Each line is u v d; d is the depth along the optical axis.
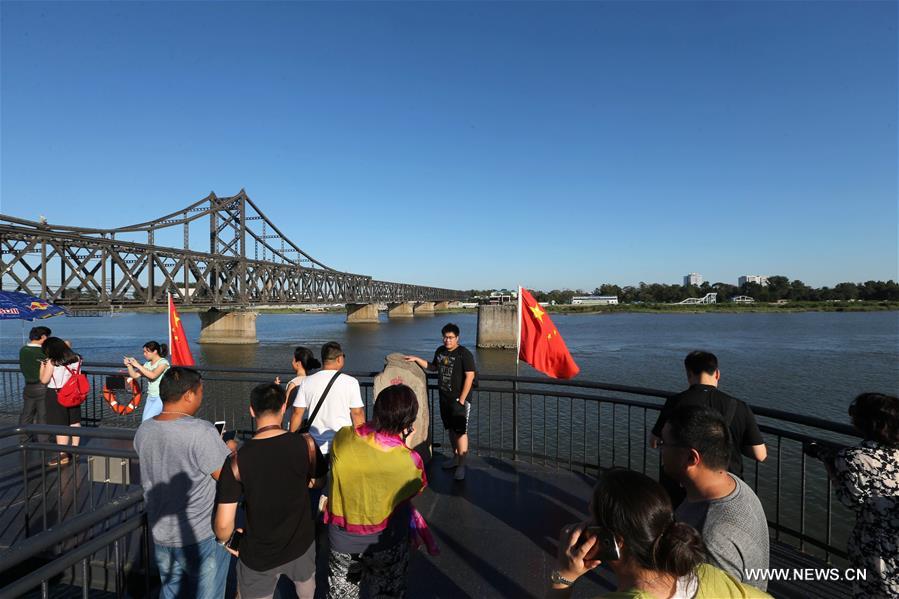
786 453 14.11
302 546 2.60
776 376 31.00
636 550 1.39
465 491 4.89
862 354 42.34
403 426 2.50
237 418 11.83
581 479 5.20
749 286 181.00
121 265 37.09
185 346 7.32
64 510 4.41
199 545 2.80
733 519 1.79
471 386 5.34
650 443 3.22
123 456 3.45
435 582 3.35
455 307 195.12
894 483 2.19
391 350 48.81
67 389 6.21
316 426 4.04
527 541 3.90
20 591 1.94
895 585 2.15
